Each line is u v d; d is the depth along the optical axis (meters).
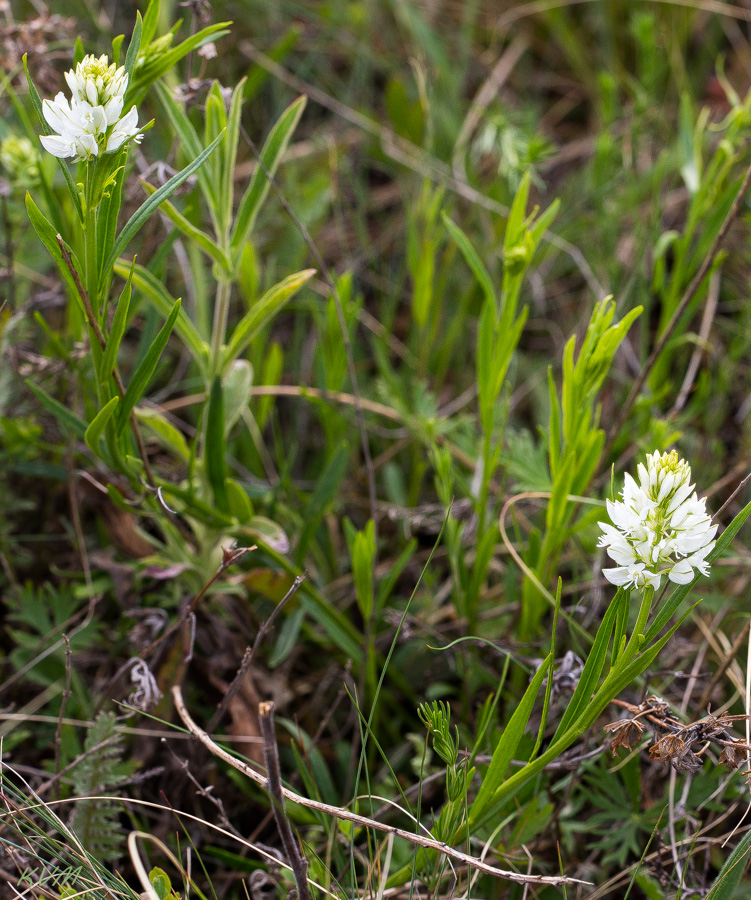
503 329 0.74
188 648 0.74
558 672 0.72
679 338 0.84
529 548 0.76
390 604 0.84
